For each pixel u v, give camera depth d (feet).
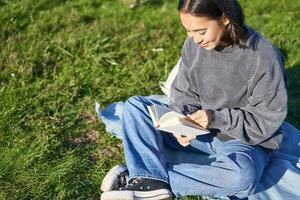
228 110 11.48
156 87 15.90
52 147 13.37
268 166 12.19
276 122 11.21
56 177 12.42
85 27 18.37
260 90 11.11
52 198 12.00
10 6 19.11
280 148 12.85
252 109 11.37
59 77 16.02
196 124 11.22
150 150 11.50
